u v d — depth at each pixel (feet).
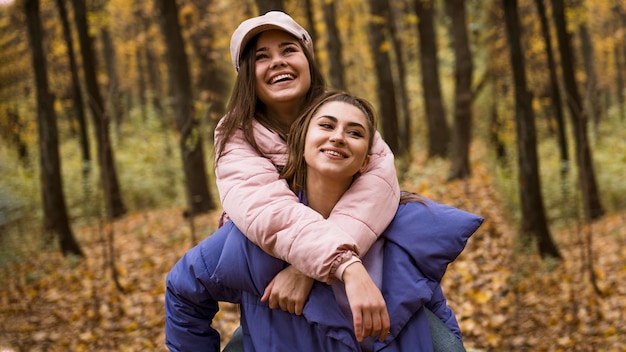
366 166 6.81
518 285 26.73
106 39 79.36
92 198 46.93
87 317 23.65
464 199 40.83
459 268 28.40
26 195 38.55
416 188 45.16
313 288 6.40
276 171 6.83
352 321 6.28
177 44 39.06
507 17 32.01
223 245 6.91
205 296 6.98
